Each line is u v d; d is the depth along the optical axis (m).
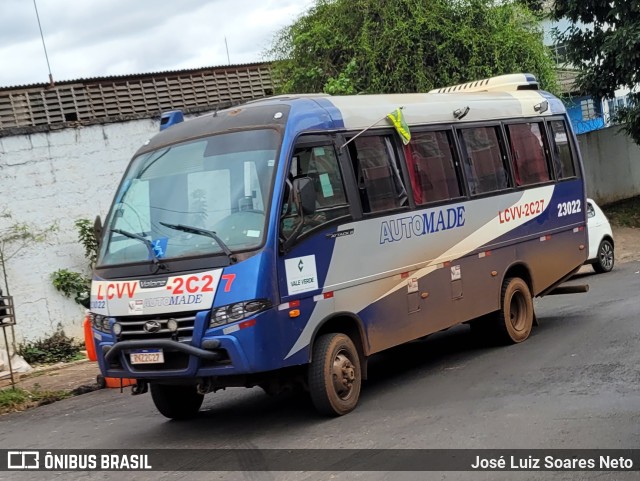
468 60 19.03
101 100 17.38
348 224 8.44
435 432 7.14
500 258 10.88
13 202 15.11
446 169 10.12
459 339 12.28
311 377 8.02
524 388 8.45
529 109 11.96
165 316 7.55
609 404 7.44
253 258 7.44
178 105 18.39
